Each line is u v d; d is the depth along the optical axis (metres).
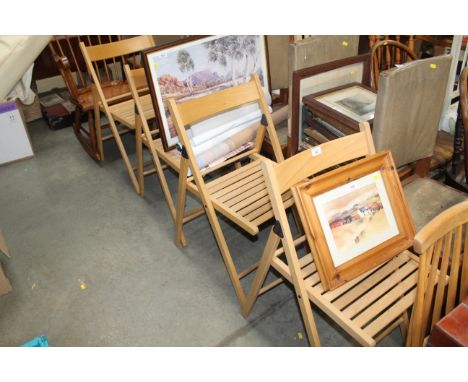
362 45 2.78
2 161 3.05
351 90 1.86
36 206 2.62
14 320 1.86
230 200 1.74
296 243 1.60
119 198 2.65
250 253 2.16
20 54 1.49
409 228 1.42
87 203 2.62
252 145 2.03
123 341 1.74
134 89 2.02
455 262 1.13
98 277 2.07
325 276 1.28
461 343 0.91
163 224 2.40
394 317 1.26
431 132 1.72
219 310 1.86
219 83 2.07
